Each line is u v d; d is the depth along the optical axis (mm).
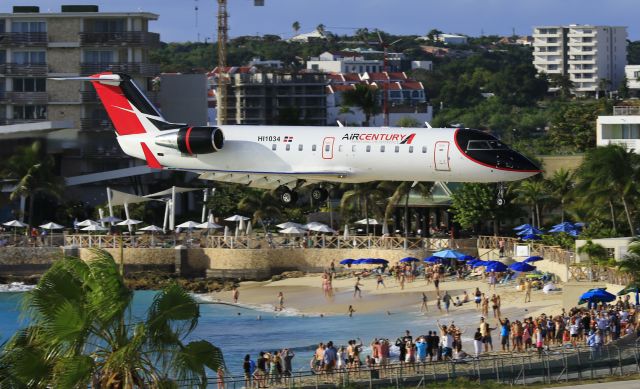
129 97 120750
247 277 146125
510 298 117312
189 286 141375
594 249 117750
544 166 167625
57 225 156000
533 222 154750
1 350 52125
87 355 51250
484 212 149000
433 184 149750
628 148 160625
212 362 53188
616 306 93750
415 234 158625
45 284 51875
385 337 104938
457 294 123438
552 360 72688
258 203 165125
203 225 151750
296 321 116438
